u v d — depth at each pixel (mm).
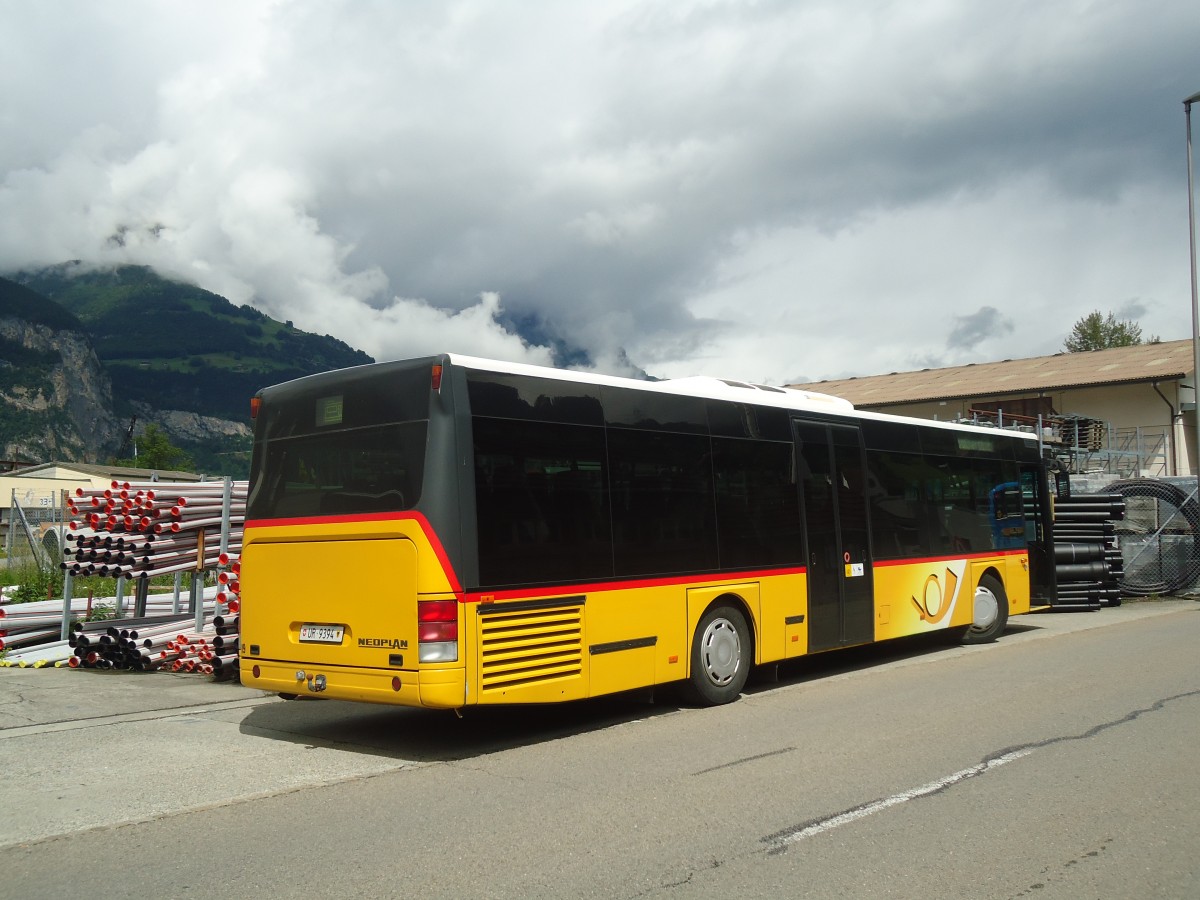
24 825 5945
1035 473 15844
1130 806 6016
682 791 6496
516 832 5652
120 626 13023
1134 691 9875
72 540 12898
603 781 6840
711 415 10008
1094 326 80125
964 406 41500
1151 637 14594
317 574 8055
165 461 86875
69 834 5762
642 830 5645
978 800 6156
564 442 8406
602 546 8602
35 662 12570
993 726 8320
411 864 5125
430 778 7047
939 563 13250
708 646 9727
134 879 4984
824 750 7590
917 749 7539
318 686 7980
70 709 9812
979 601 14211
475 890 4730
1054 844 5320
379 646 7605
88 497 12391
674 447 9508
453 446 7547
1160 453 36938
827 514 11375
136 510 12086
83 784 6914
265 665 8406
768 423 10727
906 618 12523
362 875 4973
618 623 8680
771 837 5473
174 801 6469
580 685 8281
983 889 4676
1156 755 7266
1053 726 8281
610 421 8875
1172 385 37062
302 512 8227
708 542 9727
